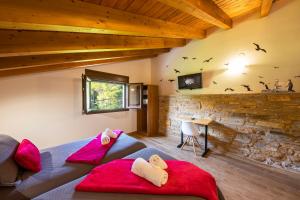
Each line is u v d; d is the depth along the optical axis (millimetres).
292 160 2568
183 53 4316
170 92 4770
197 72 3979
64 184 1459
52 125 3654
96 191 1291
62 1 1539
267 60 2797
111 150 2180
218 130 3533
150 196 1229
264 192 2172
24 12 1323
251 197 2080
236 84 3242
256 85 2955
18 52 1672
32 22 1367
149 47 3201
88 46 2262
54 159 1922
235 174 2619
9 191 1348
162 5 2152
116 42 2613
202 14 2354
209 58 3695
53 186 1491
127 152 2217
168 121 4816
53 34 1924
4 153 1558
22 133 3281
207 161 3100
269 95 2766
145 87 5012
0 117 3043
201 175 1458
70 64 3484
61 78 3740
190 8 2090
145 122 5383
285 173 2590
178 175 1453
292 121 2541
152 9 2240
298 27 2461
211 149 3658
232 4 2629
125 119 4996
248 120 3045
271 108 2752
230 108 3311
